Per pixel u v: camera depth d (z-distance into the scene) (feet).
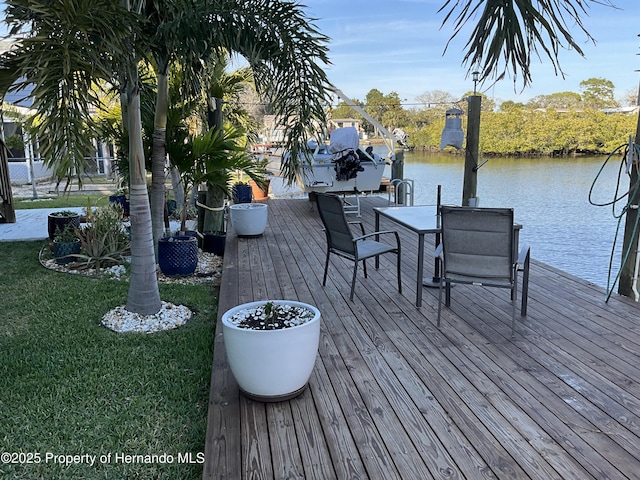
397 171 31.55
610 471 6.05
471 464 6.20
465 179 14.43
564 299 12.89
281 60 12.05
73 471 6.82
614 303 12.54
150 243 12.72
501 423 7.13
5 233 25.14
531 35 7.86
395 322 11.34
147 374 9.66
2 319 12.77
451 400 7.80
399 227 24.38
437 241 14.23
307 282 14.70
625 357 9.37
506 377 8.58
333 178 30.09
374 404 7.70
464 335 10.53
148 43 10.84
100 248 17.93
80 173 8.78
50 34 8.32
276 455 6.41
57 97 8.30
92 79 8.79
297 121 12.69
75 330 12.00
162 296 14.74
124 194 28.84
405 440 6.73
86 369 9.87
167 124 16.31
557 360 9.27
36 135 8.43
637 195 12.63
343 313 11.98
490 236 10.39
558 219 21.39
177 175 28.12
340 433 6.90
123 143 16.22
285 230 23.30
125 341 11.32
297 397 7.91
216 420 7.26
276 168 42.98
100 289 15.43
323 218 13.71
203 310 13.70
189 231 20.88
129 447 7.36
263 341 7.22
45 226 27.02
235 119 28.43
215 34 11.16
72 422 7.99
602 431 6.91
